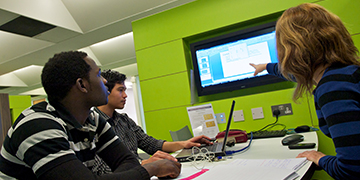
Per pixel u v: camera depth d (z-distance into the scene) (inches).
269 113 79.2
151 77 96.1
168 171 36.0
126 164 38.3
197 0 90.4
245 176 31.0
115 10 131.4
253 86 84.6
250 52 84.4
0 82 236.4
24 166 30.5
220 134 66.4
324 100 28.7
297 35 32.1
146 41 97.5
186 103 90.4
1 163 30.8
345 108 26.7
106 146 41.3
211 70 89.9
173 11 93.6
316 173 72.6
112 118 66.9
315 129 68.5
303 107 75.0
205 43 89.6
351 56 30.4
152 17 96.7
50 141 28.9
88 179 28.1
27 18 119.8
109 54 208.7
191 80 89.8
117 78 66.5
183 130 82.9
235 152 50.2
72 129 35.1
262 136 65.0
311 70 31.9
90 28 145.0
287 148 47.1
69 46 169.6
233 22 86.0
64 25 134.3
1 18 116.9
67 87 33.8
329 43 30.4
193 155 47.1
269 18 86.1
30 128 29.3
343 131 26.5
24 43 156.3
